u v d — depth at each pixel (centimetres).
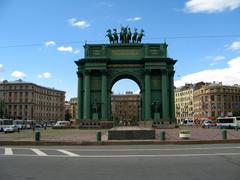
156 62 8469
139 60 8562
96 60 8512
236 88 15925
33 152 2314
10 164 1692
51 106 18738
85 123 8262
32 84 16450
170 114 8556
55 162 1764
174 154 2128
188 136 3581
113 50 8656
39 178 1319
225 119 8862
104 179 1295
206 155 2053
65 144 3055
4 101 15638
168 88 8625
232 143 3200
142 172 1448
